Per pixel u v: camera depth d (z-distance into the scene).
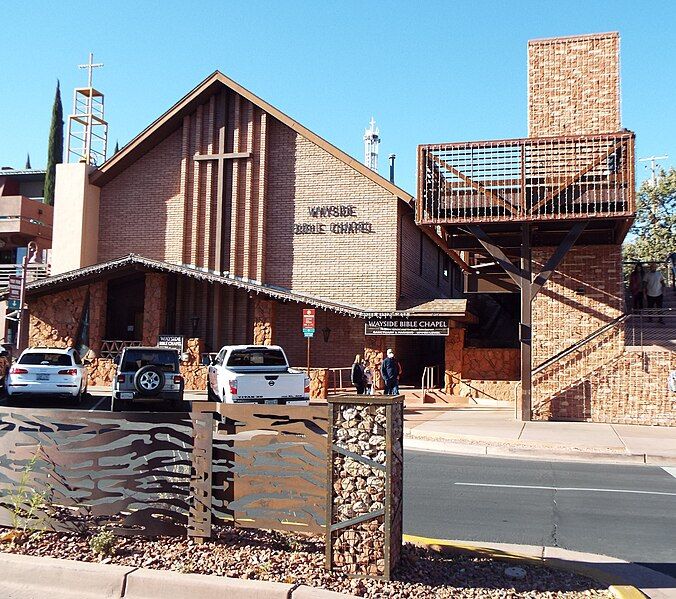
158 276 27.53
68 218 29.09
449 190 17.81
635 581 5.90
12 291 23.97
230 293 27.94
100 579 5.33
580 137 16.92
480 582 5.47
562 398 18.27
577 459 13.12
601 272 19.25
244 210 27.89
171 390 18.25
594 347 18.56
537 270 19.86
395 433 5.60
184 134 28.78
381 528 5.41
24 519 6.34
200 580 5.16
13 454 6.48
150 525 6.21
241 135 28.25
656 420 17.45
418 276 30.53
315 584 5.21
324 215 27.23
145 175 29.39
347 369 26.23
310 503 5.93
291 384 17.44
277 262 27.53
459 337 24.53
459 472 11.52
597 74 19.73
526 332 17.98
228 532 6.41
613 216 16.25
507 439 14.45
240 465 6.11
